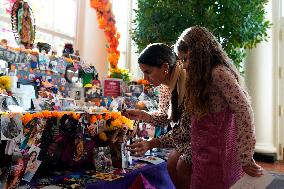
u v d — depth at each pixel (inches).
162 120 73.4
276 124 198.1
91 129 75.7
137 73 176.1
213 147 48.7
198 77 48.3
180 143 64.0
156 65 58.2
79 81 102.3
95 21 135.9
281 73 199.0
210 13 114.4
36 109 73.7
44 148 69.3
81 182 66.5
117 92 106.3
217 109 48.1
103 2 110.7
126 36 172.9
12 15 84.8
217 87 47.3
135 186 73.9
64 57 97.4
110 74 112.7
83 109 79.6
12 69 80.5
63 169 76.5
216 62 48.9
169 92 70.7
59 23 124.6
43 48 91.9
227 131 48.2
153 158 91.0
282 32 199.3
